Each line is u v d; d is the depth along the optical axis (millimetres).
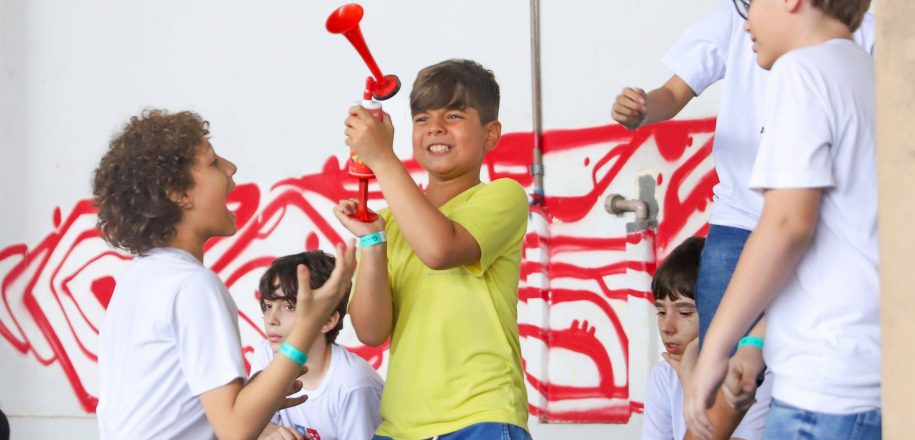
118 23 10156
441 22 8875
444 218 4793
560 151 8328
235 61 9672
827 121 3717
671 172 7879
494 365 4926
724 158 5668
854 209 3740
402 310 5129
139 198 4590
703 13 7898
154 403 4473
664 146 7918
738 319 3715
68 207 10266
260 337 9422
